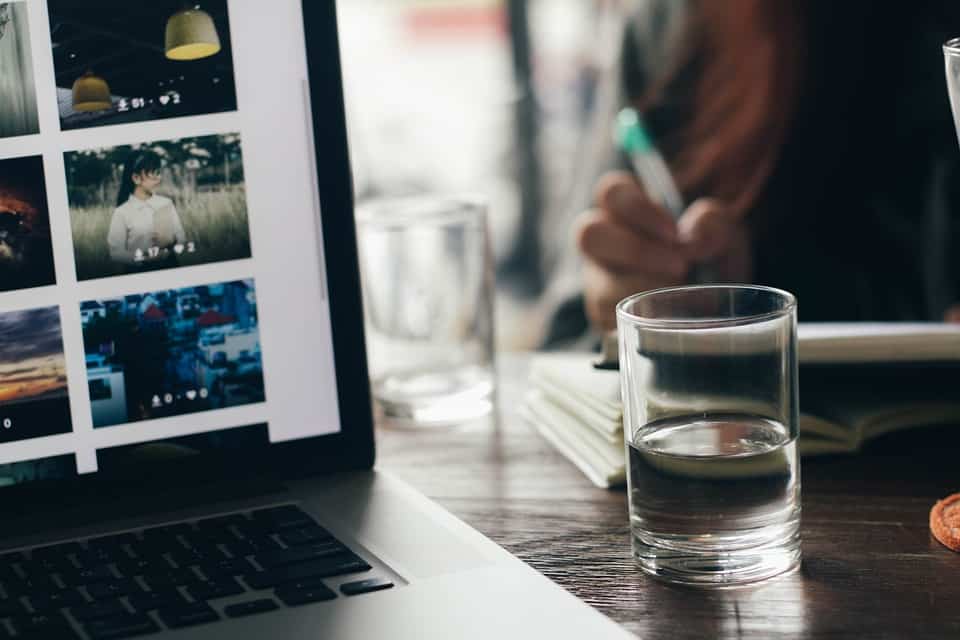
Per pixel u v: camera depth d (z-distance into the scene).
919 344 0.70
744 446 0.54
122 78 0.67
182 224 0.68
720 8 1.40
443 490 0.71
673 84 1.44
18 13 0.65
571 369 0.79
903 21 1.36
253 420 0.70
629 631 0.50
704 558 0.54
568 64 1.99
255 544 0.59
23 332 0.65
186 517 0.64
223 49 0.68
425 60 2.11
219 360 0.69
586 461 0.72
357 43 2.12
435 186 2.13
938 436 0.73
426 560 0.57
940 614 0.50
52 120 0.66
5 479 0.66
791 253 1.36
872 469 0.69
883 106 1.37
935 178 1.34
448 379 0.86
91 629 0.51
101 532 0.63
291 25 0.69
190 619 0.51
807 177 1.37
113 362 0.67
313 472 0.71
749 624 0.50
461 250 0.87
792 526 0.55
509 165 2.06
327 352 0.71
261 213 0.69
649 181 1.25
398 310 0.87
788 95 1.37
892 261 1.36
